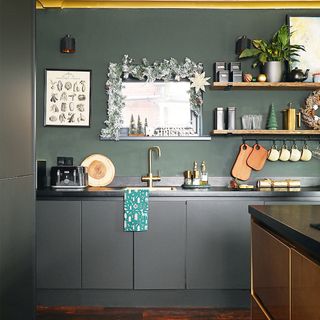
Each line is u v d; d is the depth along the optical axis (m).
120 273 3.31
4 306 1.84
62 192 3.30
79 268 3.31
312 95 3.83
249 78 3.69
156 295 3.35
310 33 3.89
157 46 3.91
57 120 3.89
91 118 3.91
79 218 3.31
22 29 2.07
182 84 3.90
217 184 3.90
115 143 3.91
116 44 3.90
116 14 3.90
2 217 1.82
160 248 3.30
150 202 3.31
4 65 1.83
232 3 3.87
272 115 3.81
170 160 3.93
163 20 3.90
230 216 3.30
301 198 3.29
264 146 3.91
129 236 3.31
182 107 3.90
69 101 3.90
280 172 3.91
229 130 3.65
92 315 3.16
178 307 3.33
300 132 3.64
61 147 3.91
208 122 3.91
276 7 3.89
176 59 3.91
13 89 1.94
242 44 3.79
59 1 3.81
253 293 2.01
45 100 3.89
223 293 3.34
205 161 3.92
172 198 3.31
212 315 3.15
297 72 3.64
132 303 3.35
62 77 3.90
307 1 3.86
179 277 3.30
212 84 3.77
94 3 3.87
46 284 3.30
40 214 3.31
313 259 1.28
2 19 1.81
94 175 3.85
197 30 3.91
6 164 1.86
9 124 1.89
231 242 3.29
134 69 3.84
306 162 3.91
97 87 3.91
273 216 1.72
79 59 3.91
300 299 1.37
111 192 3.30
